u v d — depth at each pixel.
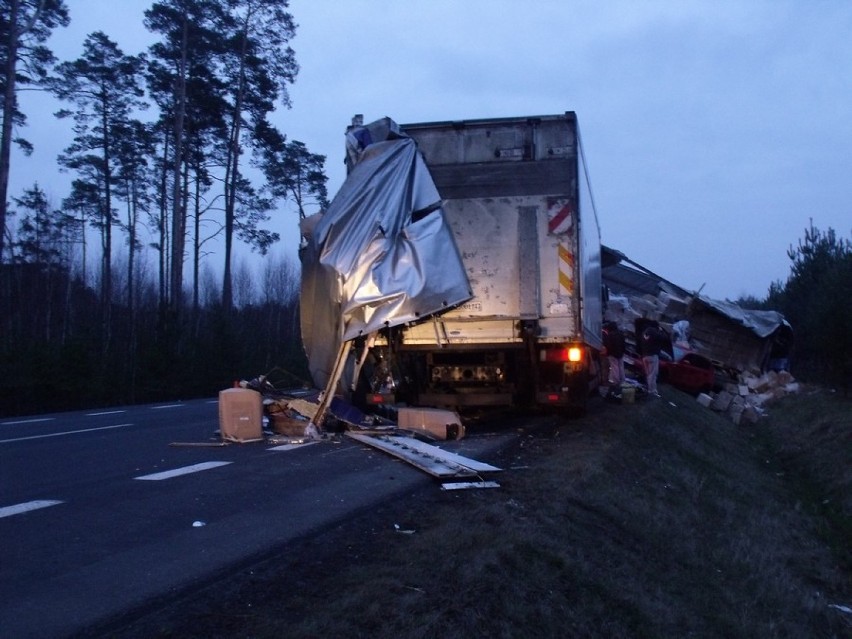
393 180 12.98
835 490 16.00
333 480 9.30
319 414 12.85
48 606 5.20
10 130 30.30
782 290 40.06
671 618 7.13
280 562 6.23
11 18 30.25
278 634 4.89
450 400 14.65
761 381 31.55
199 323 46.94
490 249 13.62
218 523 7.30
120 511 7.84
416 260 12.54
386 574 5.98
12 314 48.53
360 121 14.00
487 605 5.83
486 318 13.51
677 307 33.12
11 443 14.03
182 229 44.75
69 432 15.88
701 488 12.94
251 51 42.59
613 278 33.94
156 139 44.41
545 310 13.59
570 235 13.56
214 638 4.83
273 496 8.44
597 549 7.95
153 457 11.56
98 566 6.03
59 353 28.48
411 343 13.70
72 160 45.19
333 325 12.54
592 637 6.22
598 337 17.66
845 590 10.67
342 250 12.50
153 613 5.18
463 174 13.77
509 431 14.12
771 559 10.59
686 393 29.33
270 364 38.22
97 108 43.47
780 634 8.09
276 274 67.00
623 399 20.58
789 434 22.89
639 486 11.21
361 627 5.14
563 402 14.45
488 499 8.54
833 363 24.66
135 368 32.06
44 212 51.34
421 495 8.68
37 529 7.16
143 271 62.22
